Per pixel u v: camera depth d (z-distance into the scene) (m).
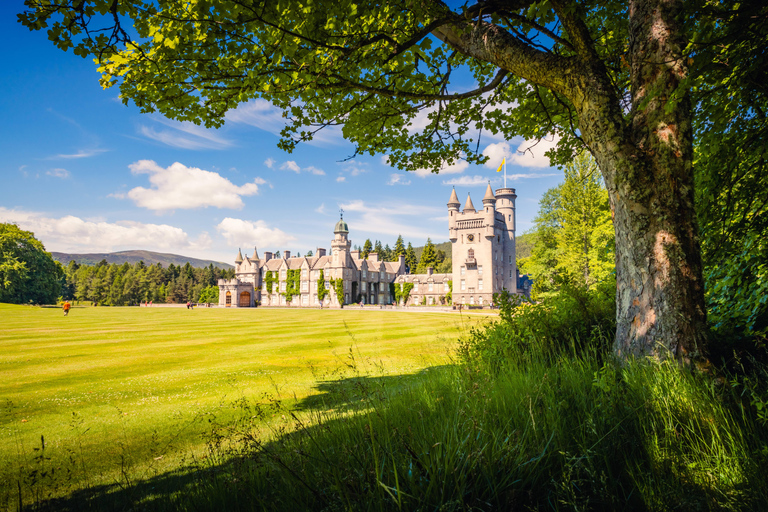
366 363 10.74
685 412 2.79
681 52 3.66
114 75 4.99
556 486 2.12
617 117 3.94
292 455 2.83
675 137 3.79
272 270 95.38
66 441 5.66
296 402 7.00
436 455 2.30
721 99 4.43
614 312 5.30
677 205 3.77
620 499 2.19
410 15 4.98
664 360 3.50
